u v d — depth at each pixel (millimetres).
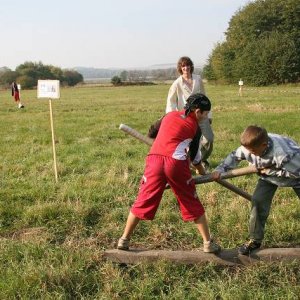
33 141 12555
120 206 6418
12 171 8578
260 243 4719
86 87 73875
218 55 60781
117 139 12625
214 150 10055
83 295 4141
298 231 5250
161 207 6238
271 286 4219
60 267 4445
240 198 6402
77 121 17406
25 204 6520
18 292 4086
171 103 7793
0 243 5090
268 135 4348
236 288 4074
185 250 5039
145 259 4688
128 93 42688
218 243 5133
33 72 92062
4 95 43438
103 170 8461
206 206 6273
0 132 14633
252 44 53688
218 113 18438
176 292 4098
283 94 31531
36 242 5016
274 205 6246
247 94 32719
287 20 55344
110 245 5180
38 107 25234
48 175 8141
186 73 7648
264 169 4430
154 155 4500
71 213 5988
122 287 4172
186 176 4461
